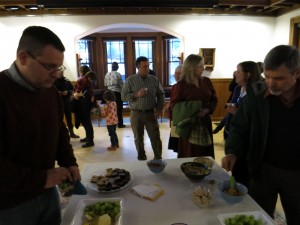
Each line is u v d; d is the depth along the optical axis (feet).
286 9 16.57
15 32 16.71
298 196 4.09
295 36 16.11
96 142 14.11
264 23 18.11
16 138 2.59
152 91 9.53
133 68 23.11
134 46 22.71
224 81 18.57
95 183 4.30
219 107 18.85
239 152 4.52
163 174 4.67
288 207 4.28
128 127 17.42
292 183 4.07
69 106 14.24
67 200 3.83
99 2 14.51
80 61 20.25
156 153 10.19
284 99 3.87
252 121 4.21
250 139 4.33
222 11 17.40
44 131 2.93
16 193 2.63
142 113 9.62
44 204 3.04
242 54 18.38
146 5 14.64
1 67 17.01
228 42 18.10
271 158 4.17
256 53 18.47
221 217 3.26
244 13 17.60
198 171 4.51
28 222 2.84
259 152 4.24
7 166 2.35
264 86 4.17
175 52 22.48
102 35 22.33
